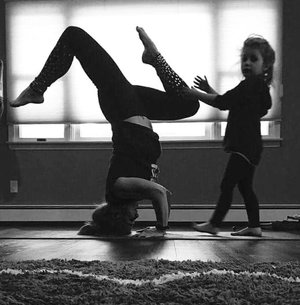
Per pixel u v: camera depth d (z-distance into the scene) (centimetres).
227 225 332
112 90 221
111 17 354
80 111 355
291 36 347
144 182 220
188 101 236
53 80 218
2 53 362
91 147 351
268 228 289
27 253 151
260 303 73
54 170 353
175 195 346
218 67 349
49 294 79
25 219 349
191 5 350
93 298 75
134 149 221
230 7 348
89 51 218
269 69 242
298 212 336
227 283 86
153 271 100
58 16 358
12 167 355
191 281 88
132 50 353
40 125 368
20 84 361
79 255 146
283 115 346
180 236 220
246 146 224
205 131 358
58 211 347
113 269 103
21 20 360
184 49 350
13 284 85
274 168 344
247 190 233
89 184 351
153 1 352
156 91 238
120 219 228
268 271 101
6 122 360
